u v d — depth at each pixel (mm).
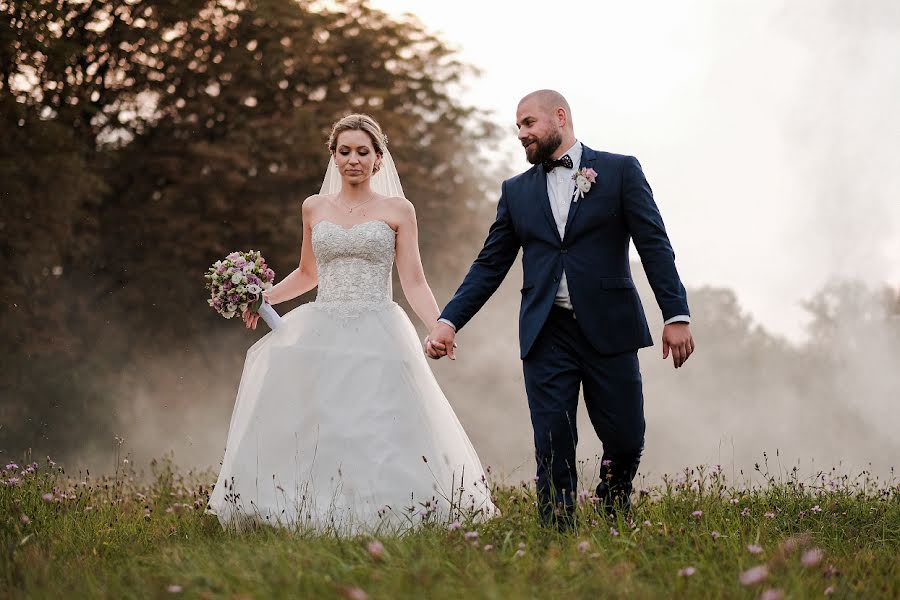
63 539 5207
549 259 5359
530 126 5453
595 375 5301
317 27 25469
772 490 6305
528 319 5359
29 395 20766
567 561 3936
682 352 5281
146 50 23531
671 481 6094
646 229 5332
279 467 5902
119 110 24391
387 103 25797
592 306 5266
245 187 23797
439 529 4984
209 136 24750
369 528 5551
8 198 20656
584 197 5371
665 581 3838
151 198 24547
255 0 24047
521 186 5570
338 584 3537
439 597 3332
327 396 5996
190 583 3668
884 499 6125
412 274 6484
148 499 6859
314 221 6582
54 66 21703
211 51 24328
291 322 6289
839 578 3941
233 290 6336
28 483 6613
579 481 5566
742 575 3451
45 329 21719
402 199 6570
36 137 21031
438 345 5559
